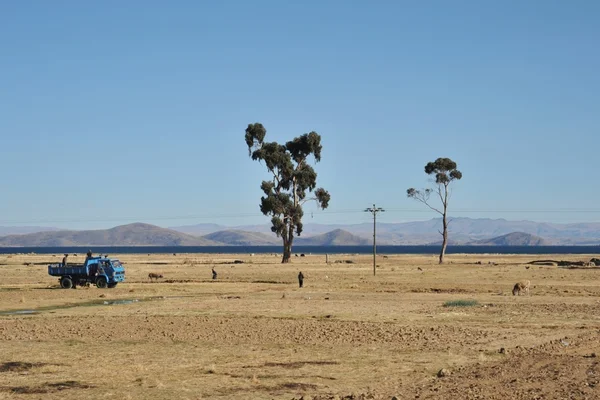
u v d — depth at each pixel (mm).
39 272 99938
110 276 70500
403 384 22406
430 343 31219
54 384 22641
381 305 50125
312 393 21297
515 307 48062
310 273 97938
